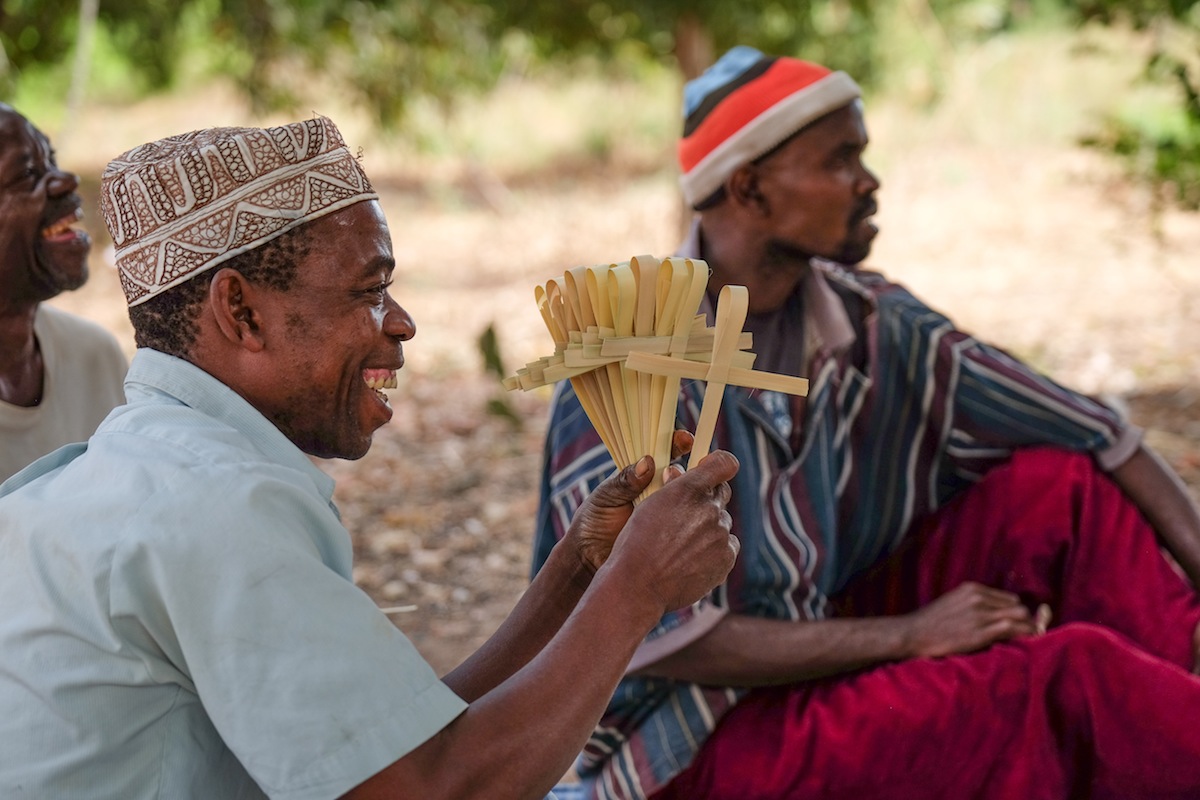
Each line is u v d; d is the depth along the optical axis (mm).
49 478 1521
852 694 2346
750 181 2588
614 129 14594
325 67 8203
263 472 1446
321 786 1332
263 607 1366
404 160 13812
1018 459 2697
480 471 5520
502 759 1396
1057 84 12383
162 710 1425
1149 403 5777
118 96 18844
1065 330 7098
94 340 2598
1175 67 5160
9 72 7297
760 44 8453
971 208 10344
